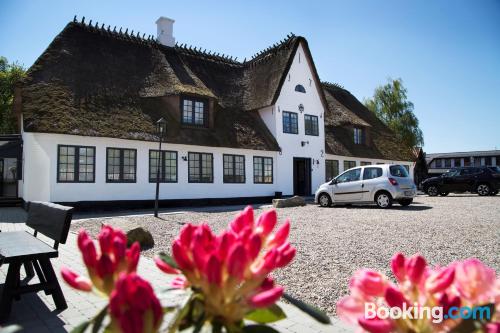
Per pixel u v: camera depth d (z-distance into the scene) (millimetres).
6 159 21188
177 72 20453
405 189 14820
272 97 22031
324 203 16391
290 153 23062
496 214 12094
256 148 20641
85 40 18734
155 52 21203
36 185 14297
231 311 922
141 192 16781
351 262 6059
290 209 15055
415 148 43531
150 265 6074
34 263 4719
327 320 985
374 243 7527
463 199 19938
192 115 19203
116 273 915
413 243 7480
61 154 14789
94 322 933
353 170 15875
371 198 15102
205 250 952
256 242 915
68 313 4059
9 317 3945
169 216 12969
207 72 23453
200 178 18891
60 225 4184
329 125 27297
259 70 24703
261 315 1091
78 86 16453
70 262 6258
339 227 9688
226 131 20250
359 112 32656
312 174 24172
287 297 1087
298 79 24062
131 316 763
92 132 14945
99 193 15602
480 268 820
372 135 30703
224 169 19891
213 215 13156
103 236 966
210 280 867
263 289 1015
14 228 10242
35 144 14336
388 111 40156
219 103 21609
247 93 24000
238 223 1128
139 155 16828
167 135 17375
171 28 23312
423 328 803
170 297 1116
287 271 5602
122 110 16922
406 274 887
